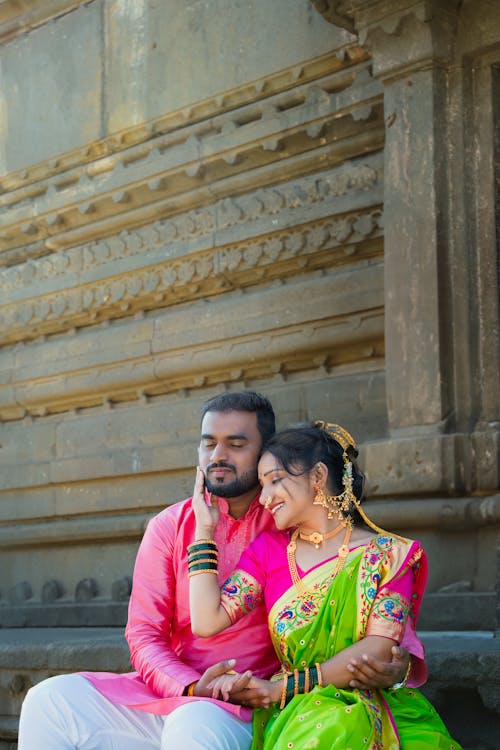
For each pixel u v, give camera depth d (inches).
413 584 121.0
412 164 214.7
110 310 297.0
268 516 130.5
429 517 202.4
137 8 293.0
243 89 265.3
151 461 273.7
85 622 273.6
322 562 119.5
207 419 128.9
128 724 122.0
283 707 114.0
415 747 112.2
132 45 292.4
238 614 122.0
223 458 127.1
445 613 195.6
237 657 125.9
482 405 206.4
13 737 190.5
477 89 214.5
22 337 321.4
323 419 244.2
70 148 303.7
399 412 211.6
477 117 213.8
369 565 116.7
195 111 276.8
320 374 251.0
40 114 314.7
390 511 207.6
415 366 209.9
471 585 198.5
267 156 260.4
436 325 207.9
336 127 246.5
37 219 310.8
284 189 255.8
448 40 213.6
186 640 129.0
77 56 306.5
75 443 299.4
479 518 197.6
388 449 208.5
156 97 284.4
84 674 125.1
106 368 293.7
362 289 237.9
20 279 317.4
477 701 149.0
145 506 276.4
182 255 274.7
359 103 239.6
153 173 279.9
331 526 121.3
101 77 299.1
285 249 255.4
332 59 247.0
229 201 267.3
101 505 286.5
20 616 291.1
